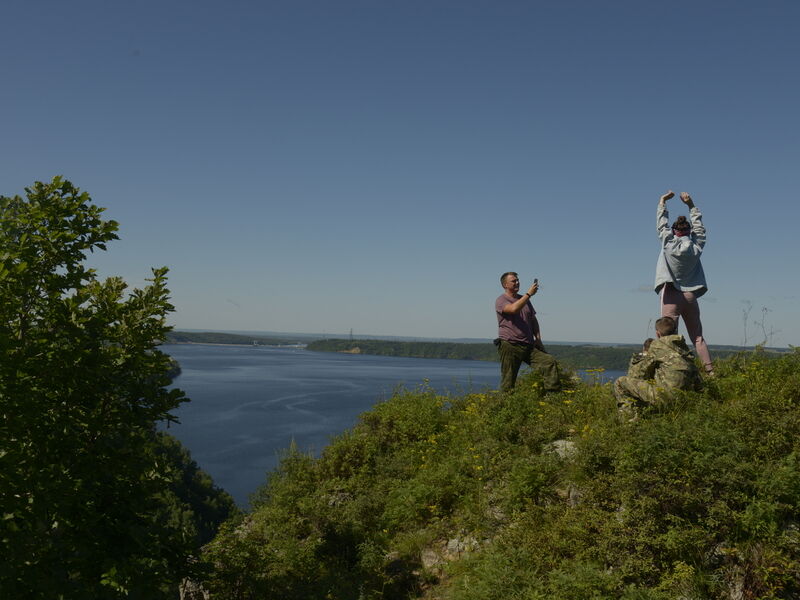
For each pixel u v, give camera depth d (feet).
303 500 26.50
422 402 33.27
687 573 14.12
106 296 18.99
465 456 24.00
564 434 23.00
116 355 18.58
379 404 35.40
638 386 20.83
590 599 14.38
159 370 19.13
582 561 15.93
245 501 226.99
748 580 13.93
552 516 17.97
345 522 24.09
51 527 17.02
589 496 17.51
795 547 14.02
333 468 30.19
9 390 15.19
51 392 17.26
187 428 354.13
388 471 28.55
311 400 465.47
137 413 18.15
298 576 21.27
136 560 17.31
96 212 19.19
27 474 15.83
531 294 28.73
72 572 16.56
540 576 16.07
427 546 20.95
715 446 16.30
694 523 15.40
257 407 430.61
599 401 24.21
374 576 20.26
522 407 26.32
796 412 17.40
